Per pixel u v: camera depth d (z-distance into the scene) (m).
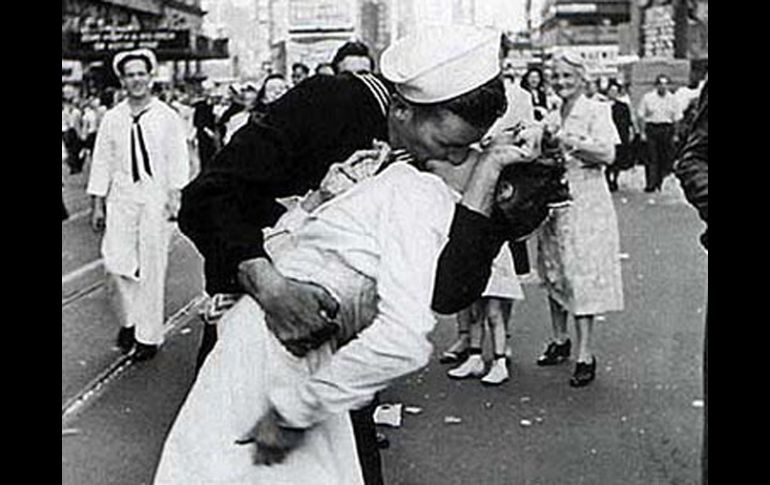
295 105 2.52
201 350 2.61
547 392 5.91
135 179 6.80
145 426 5.24
